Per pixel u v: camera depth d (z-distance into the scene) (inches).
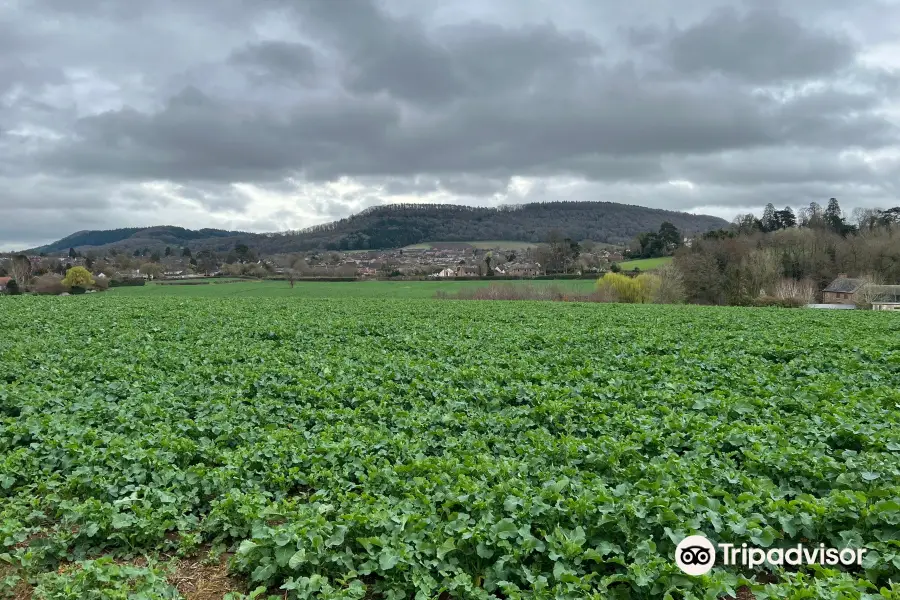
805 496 303.6
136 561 300.8
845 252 3511.3
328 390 552.4
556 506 293.1
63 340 834.2
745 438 396.8
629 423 439.5
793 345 837.2
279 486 363.6
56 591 261.6
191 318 1184.8
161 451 389.7
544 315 1411.2
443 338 934.4
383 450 393.1
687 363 690.8
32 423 439.5
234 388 565.6
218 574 294.2
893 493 302.7
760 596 247.0
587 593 247.9
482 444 402.3
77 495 351.9
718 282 3105.3
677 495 305.6
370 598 268.5
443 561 271.0
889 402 515.5
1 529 300.2
